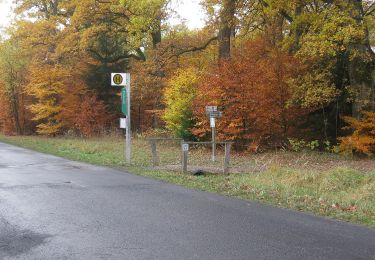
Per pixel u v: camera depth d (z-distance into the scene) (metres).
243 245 5.97
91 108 33.38
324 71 19.88
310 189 10.92
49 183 11.06
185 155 13.50
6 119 43.78
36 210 7.98
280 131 20.80
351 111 21.38
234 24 22.38
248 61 19.69
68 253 5.60
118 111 36.19
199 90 20.25
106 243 6.03
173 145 23.02
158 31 29.86
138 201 8.89
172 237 6.33
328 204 8.89
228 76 19.25
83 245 5.94
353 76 18.95
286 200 9.20
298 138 21.41
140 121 37.44
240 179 11.69
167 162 16.31
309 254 5.62
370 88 18.70
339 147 18.78
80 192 9.83
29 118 41.97
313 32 19.33
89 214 7.71
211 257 5.48
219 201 9.01
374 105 18.56
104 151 20.42
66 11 35.84
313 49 17.31
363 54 17.97
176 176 12.62
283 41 21.42
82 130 32.81
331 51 17.16
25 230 6.66
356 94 18.80
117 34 32.22
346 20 16.98
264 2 21.20
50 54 32.84
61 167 14.72
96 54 34.47
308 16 19.48
